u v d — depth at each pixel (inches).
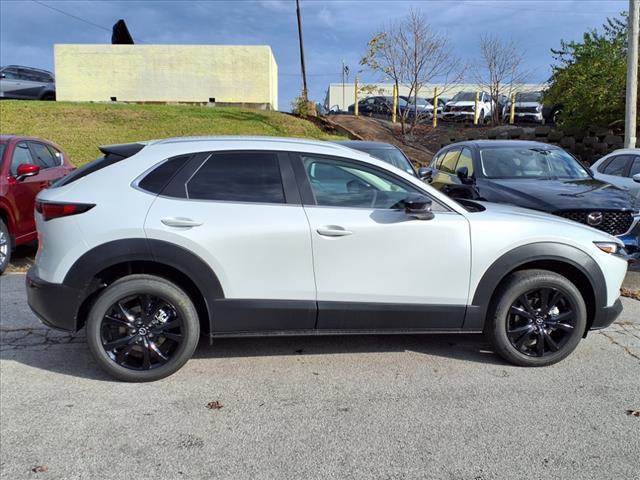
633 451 123.3
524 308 167.3
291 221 154.9
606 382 158.9
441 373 164.6
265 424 134.7
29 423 134.6
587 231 169.5
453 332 166.7
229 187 157.6
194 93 936.3
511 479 113.0
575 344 168.9
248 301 155.3
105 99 931.3
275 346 184.9
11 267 301.4
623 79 642.2
